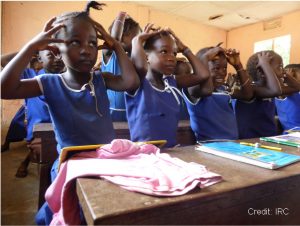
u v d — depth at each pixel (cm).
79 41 87
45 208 94
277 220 63
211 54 144
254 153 82
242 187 56
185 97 150
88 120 94
